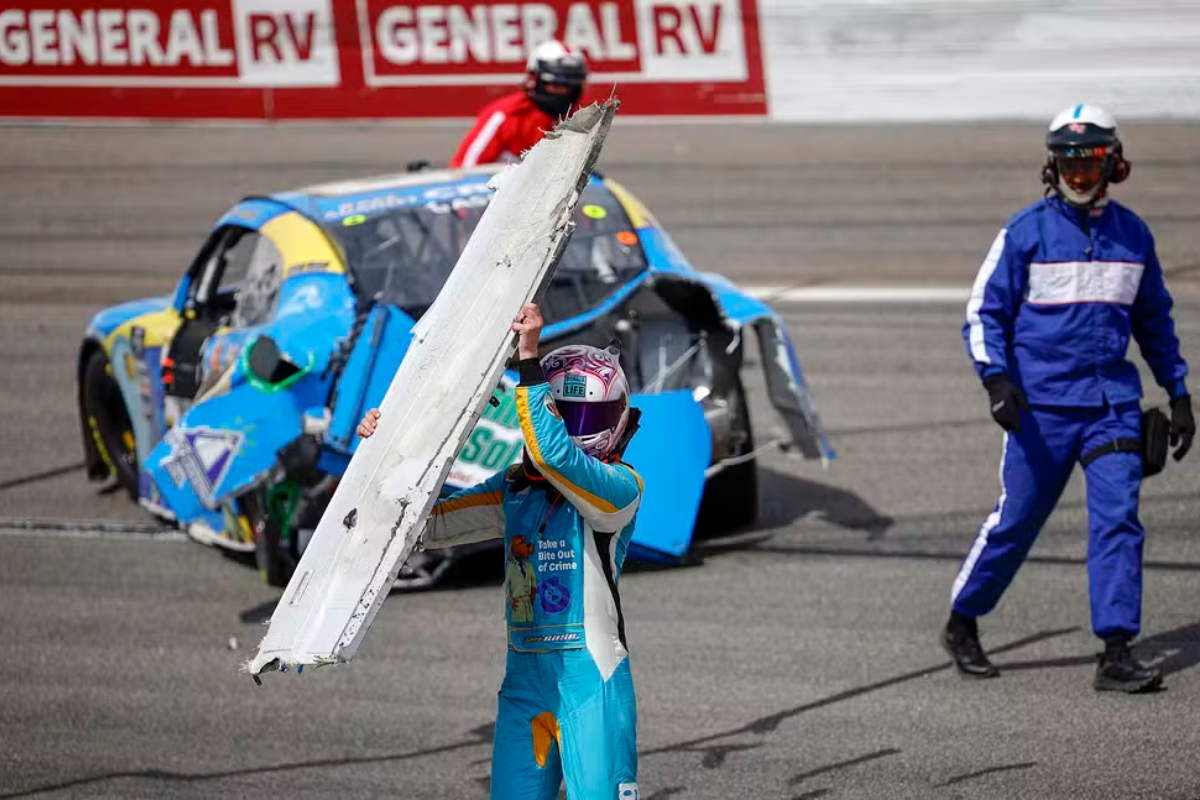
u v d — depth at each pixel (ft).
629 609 73.51
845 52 178.81
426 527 43.50
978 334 62.90
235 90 193.47
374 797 56.39
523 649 42.86
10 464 101.24
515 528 43.14
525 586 42.83
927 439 96.32
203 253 87.86
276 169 171.22
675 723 61.62
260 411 73.15
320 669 68.44
